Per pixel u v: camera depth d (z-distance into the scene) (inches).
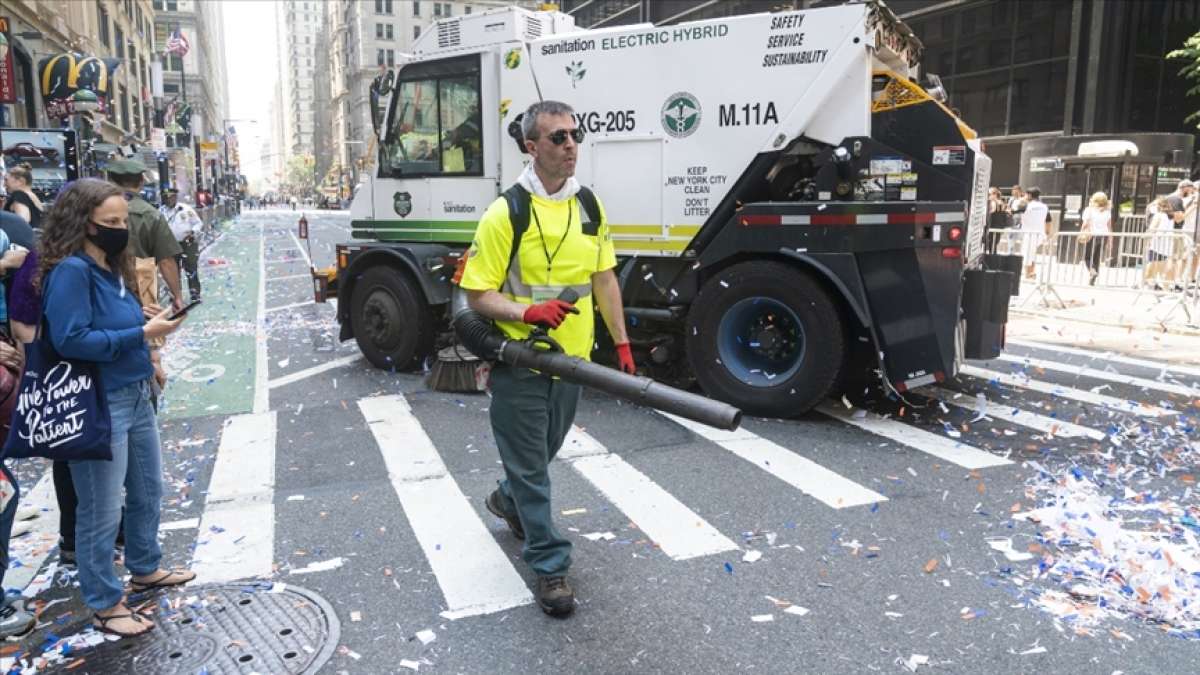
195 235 517.0
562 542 141.1
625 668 124.1
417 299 327.3
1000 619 136.9
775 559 160.7
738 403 263.4
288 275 727.7
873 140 254.4
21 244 196.4
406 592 148.7
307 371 339.0
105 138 1243.2
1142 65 813.2
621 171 284.0
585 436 243.6
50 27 966.4
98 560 131.0
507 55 300.5
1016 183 877.2
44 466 225.1
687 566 158.1
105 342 120.3
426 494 198.1
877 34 253.9
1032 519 178.4
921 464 217.2
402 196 333.1
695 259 275.7
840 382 261.0
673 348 288.2
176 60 3759.8
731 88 264.1
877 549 164.4
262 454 230.2
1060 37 819.4
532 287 134.6
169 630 135.1
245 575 155.9
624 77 279.6
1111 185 743.7
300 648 129.4
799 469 213.5
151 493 143.9
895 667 123.5
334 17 5693.9
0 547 135.7
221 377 329.4
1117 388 305.0
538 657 127.3
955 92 941.2
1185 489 196.4
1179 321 457.1
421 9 4461.1
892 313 242.1
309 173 6304.1
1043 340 411.5
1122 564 153.2
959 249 241.6
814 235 247.0
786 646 129.5
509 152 305.3
